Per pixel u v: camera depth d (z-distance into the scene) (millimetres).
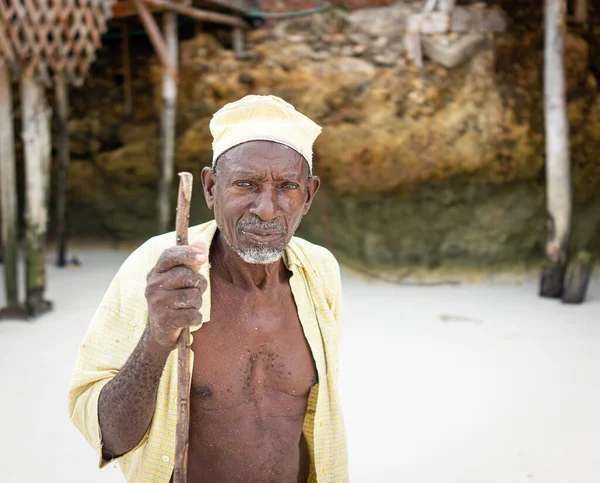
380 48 7805
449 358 4926
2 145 5789
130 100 8758
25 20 5508
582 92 7727
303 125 1601
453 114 7551
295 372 1709
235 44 8141
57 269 7973
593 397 4172
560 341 5289
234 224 1560
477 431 3713
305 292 1770
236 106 1587
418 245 7668
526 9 7730
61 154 7910
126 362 1455
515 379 4488
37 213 5961
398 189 7703
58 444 3543
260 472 1638
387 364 4805
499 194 7555
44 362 4816
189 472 1630
